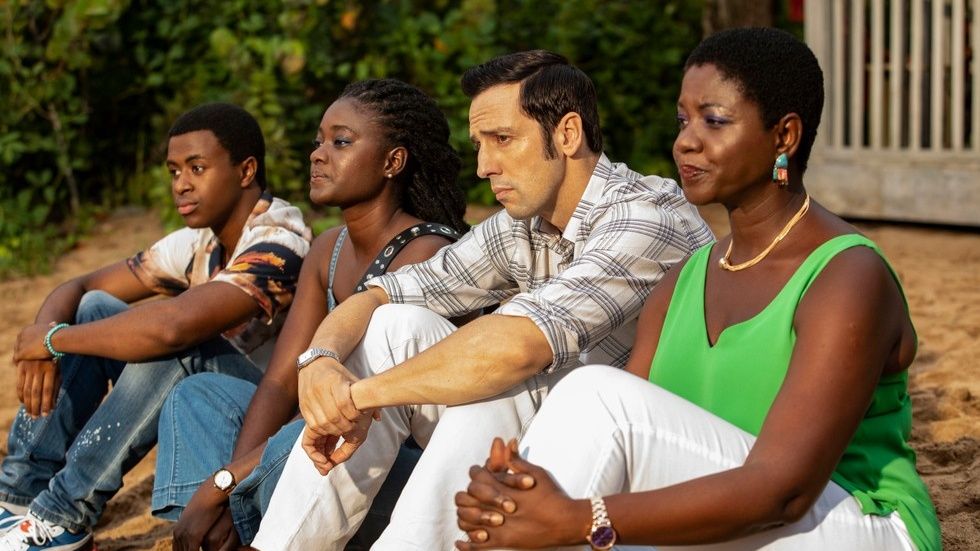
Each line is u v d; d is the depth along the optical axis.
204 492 3.32
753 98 2.58
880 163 8.41
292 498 3.04
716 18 9.61
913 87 8.25
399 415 3.14
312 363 3.10
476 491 2.43
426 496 2.86
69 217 9.21
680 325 2.80
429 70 9.14
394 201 3.74
